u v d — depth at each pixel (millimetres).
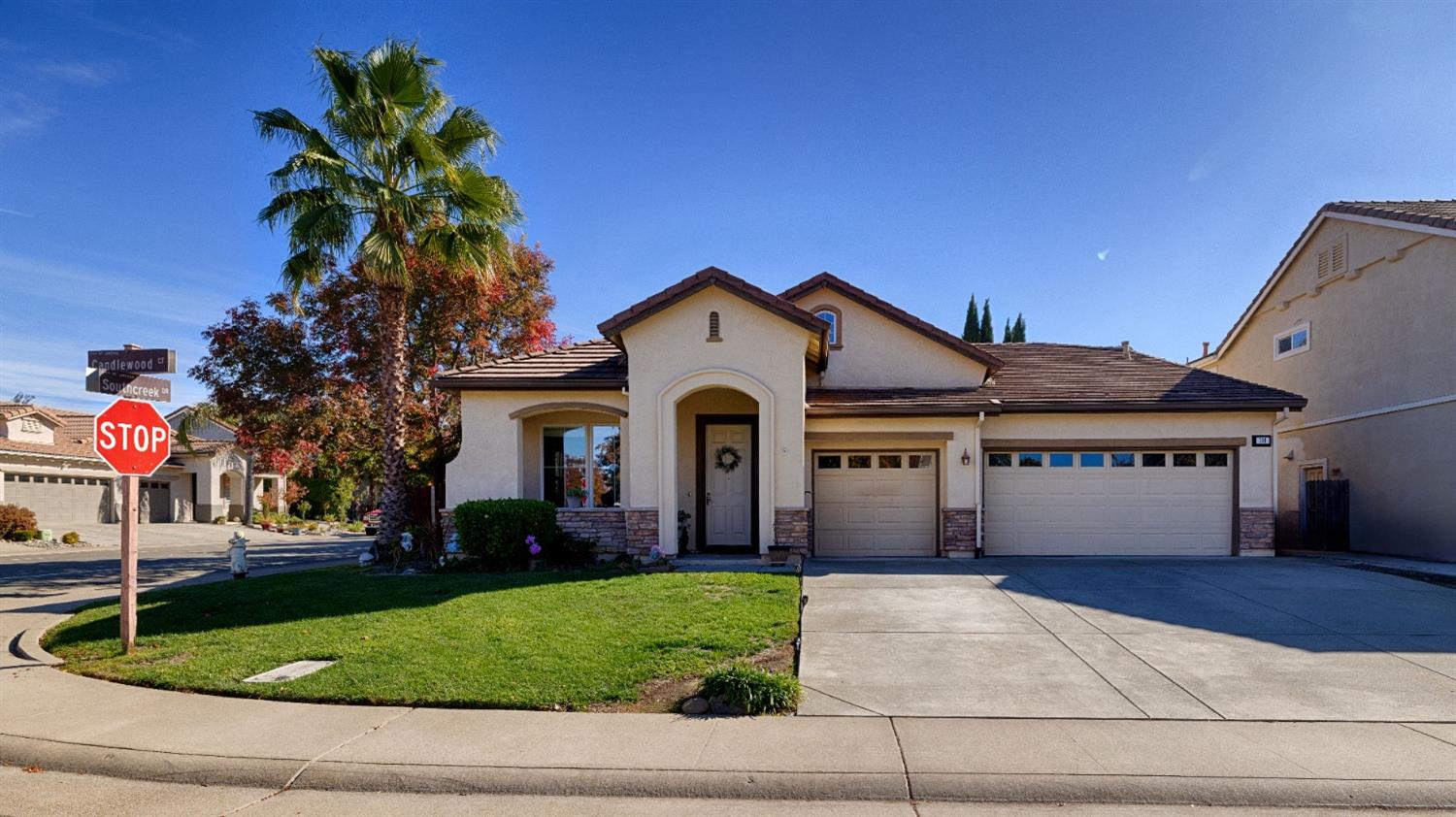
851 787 5012
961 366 16875
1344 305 18078
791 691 6445
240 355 18312
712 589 10742
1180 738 5711
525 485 15352
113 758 5547
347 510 47500
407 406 18297
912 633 8695
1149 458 15727
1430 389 15438
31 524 26750
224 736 5863
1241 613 9562
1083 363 18375
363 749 5598
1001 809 4812
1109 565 13672
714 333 14078
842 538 15758
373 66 14477
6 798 5055
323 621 9266
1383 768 5164
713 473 15836
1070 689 6836
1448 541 14906
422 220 15141
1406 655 7781
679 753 5492
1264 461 15391
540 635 8359
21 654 8555
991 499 15789
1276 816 4695
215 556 22547
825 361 16000
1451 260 14977
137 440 8531
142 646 8461
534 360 15797
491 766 5293
